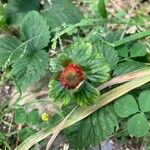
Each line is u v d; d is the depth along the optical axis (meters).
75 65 0.11
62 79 0.11
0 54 0.13
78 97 0.11
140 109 0.12
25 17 0.13
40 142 0.12
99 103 0.12
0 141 0.12
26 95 0.13
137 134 0.11
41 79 0.13
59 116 0.12
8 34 0.14
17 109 0.12
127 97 0.12
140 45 0.13
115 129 0.12
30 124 0.12
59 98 0.11
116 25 0.14
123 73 0.12
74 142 0.12
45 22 0.13
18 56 0.13
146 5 0.14
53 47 0.13
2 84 0.13
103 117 0.12
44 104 0.13
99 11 0.13
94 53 0.11
